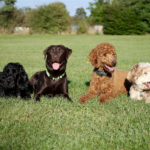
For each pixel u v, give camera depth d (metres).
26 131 3.04
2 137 2.88
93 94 4.97
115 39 30.81
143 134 2.97
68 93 5.63
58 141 2.80
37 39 30.20
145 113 3.73
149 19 39.94
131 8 41.94
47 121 3.34
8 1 41.34
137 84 4.64
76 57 13.57
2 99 4.52
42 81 5.26
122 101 4.40
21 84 5.00
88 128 3.13
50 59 4.88
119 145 2.75
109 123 3.32
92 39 30.73
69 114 3.64
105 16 43.44
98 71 4.90
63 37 34.72
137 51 16.86
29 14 42.22
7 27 41.91
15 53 14.91
